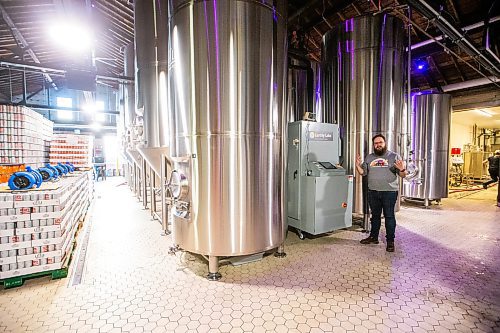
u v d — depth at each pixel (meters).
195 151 2.37
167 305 1.93
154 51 4.12
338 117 4.10
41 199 2.22
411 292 2.10
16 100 10.06
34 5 4.38
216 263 2.38
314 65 4.93
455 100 7.71
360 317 1.78
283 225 2.73
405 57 4.09
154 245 3.24
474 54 4.20
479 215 4.73
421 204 5.78
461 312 1.83
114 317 1.79
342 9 4.39
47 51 6.37
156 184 4.58
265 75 2.41
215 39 2.24
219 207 2.34
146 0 4.09
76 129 12.17
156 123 4.22
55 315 1.81
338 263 2.66
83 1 4.09
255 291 2.12
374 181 3.08
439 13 3.26
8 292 2.10
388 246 2.98
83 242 3.33
